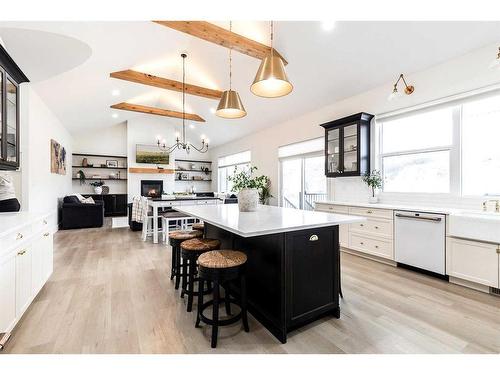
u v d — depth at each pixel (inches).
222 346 65.5
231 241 98.9
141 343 66.5
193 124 319.3
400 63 130.8
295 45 141.4
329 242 79.2
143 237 191.5
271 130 249.9
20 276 73.3
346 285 104.9
